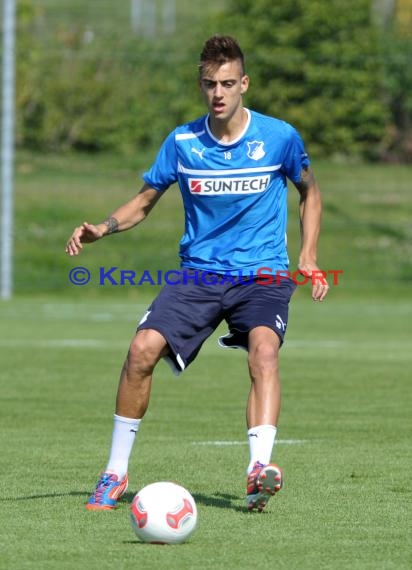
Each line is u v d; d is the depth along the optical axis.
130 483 24.02
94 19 133.62
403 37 96.94
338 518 20.58
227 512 21.05
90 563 17.23
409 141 92.62
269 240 22.56
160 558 17.55
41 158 88.31
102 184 86.81
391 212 87.50
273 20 91.69
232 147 22.17
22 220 82.38
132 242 82.94
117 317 66.81
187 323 21.98
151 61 90.06
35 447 28.38
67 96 89.06
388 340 56.97
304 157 22.58
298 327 62.94
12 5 74.88
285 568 17.03
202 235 22.53
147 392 21.91
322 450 28.25
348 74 89.81
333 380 42.50
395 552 18.06
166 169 22.69
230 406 36.22
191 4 151.38
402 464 26.30
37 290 80.19
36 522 20.12
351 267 82.62
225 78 21.70
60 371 44.09
